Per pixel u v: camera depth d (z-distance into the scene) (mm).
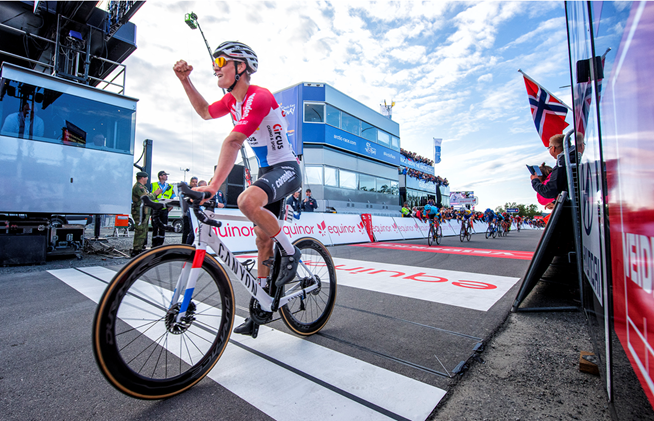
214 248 1576
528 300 2934
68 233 5770
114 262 5180
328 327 2262
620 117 815
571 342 2008
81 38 7559
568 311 2639
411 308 2727
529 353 1855
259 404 1328
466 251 7281
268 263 1962
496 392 1441
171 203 1491
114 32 8008
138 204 5852
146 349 1745
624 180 800
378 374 1579
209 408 1306
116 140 5871
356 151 18984
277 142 1841
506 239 12859
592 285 1446
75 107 5465
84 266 4770
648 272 623
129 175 5996
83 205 5477
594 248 1356
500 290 3373
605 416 1259
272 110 1784
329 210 15805
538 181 3367
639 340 696
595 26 1084
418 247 8383
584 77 1361
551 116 5242
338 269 4738
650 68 586
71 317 2439
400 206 23500
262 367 1652
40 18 7504
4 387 1457
